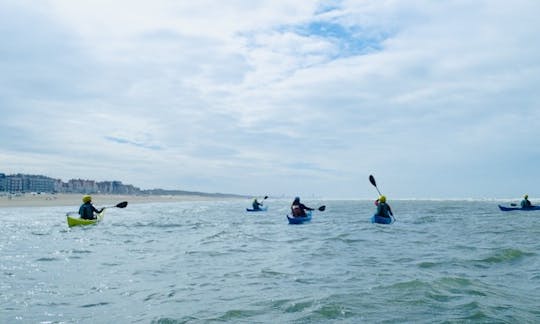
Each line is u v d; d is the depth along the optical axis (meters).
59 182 154.50
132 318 5.43
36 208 39.91
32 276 8.09
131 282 7.57
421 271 8.34
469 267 8.77
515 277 7.70
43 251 11.43
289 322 5.19
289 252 11.27
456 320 5.13
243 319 5.32
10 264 9.41
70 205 46.97
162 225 20.92
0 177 143.38
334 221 23.44
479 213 32.25
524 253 10.41
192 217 28.73
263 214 33.72
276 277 7.95
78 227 19.03
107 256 10.59
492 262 9.34
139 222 23.00
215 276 8.09
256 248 12.10
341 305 5.84
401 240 13.94
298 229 18.33
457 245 12.46
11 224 20.56
